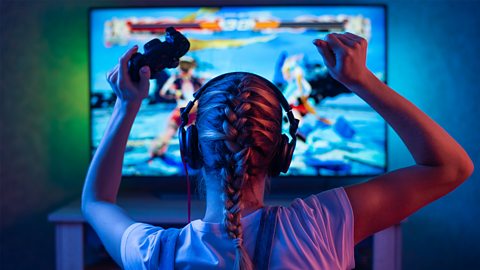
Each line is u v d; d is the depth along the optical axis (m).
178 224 2.45
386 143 2.52
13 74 2.76
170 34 0.71
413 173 0.70
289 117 0.75
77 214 2.26
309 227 0.67
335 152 2.52
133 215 2.27
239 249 0.63
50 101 2.77
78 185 2.80
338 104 2.51
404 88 2.72
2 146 2.78
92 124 2.58
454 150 0.68
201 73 2.53
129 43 2.56
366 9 2.52
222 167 0.68
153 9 2.54
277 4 2.66
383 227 0.70
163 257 0.67
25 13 2.73
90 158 2.59
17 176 2.79
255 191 0.72
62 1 2.73
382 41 2.52
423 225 2.79
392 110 0.68
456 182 0.70
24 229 2.80
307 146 2.52
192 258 0.66
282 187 2.75
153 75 0.74
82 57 2.75
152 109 2.54
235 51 2.53
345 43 0.65
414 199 0.69
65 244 2.27
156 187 2.80
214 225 0.68
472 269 2.78
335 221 0.68
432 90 2.72
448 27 2.71
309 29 2.52
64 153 2.79
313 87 2.51
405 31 2.71
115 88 0.75
